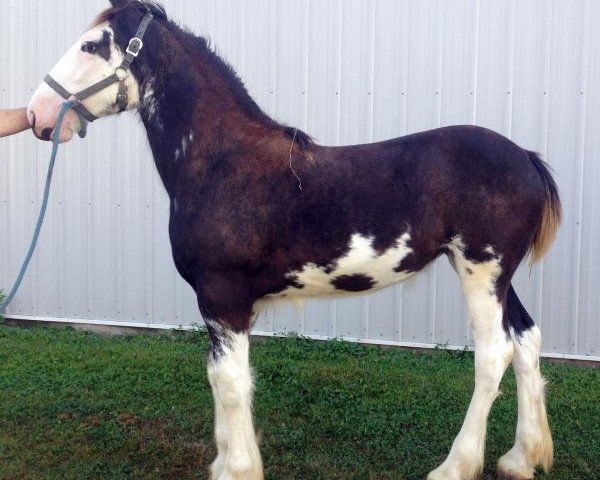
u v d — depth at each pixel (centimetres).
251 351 451
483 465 277
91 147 503
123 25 255
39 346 466
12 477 275
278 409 352
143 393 373
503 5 426
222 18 470
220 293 247
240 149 250
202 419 336
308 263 249
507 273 256
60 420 332
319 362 432
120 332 514
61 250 518
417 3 438
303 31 457
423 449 302
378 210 245
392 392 376
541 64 425
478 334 259
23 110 285
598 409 352
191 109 255
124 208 503
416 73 443
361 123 455
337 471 281
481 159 248
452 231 252
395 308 461
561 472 282
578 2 416
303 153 250
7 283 531
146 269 504
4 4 504
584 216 428
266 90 468
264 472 280
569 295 434
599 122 421
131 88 259
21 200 521
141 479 275
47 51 504
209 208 246
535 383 275
